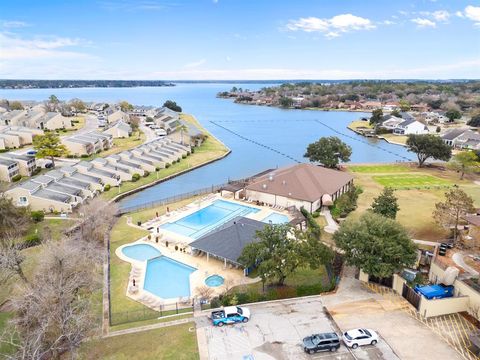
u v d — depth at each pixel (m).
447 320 35.56
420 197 75.38
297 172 74.00
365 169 100.94
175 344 32.50
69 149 111.88
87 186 78.69
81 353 31.38
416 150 101.12
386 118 178.62
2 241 51.50
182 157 115.50
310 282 43.72
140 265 48.53
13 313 36.59
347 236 42.16
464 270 42.03
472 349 31.55
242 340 33.00
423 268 44.97
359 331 32.34
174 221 63.84
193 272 46.53
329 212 67.62
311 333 33.91
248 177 95.75
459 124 189.62
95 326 34.62
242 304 38.91
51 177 77.31
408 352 31.31
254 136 163.62
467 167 91.38
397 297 39.72
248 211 68.44
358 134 168.75
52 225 61.28
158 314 37.62
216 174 102.38
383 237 41.09
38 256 45.91
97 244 53.78
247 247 41.91
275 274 39.06
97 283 42.59
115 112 186.62
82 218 59.06
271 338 33.25
